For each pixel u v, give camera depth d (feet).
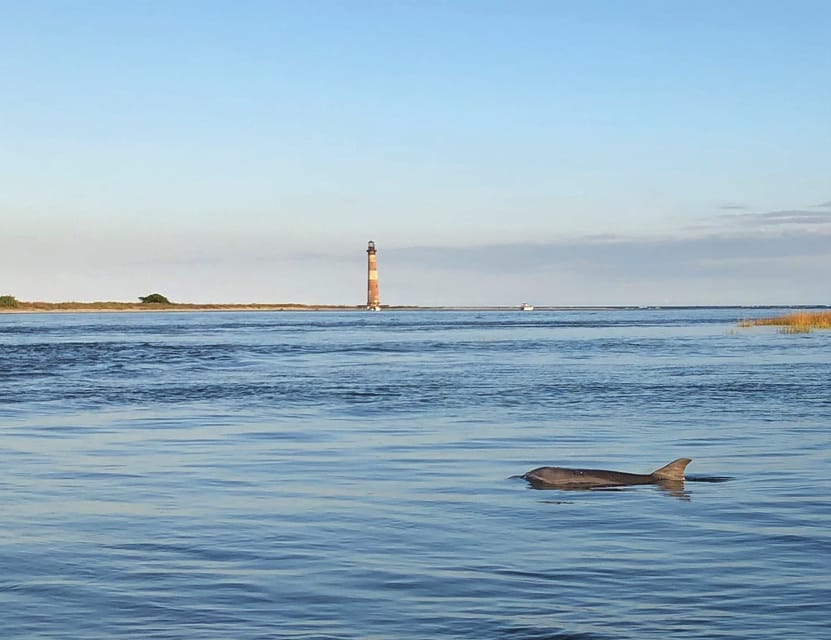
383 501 64.64
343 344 334.24
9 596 44.01
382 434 99.81
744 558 49.57
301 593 44.24
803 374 174.40
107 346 317.01
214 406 130.21
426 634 38.93
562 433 99.86
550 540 53.57
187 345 326.44
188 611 41.88
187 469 78.18
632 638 38.24
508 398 138.41
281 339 382.42
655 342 328.29
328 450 88.53
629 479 71.26
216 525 57.57
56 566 48.75
